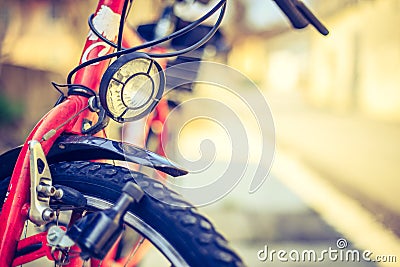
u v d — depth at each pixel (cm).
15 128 589
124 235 176
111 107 129
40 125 134
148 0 311
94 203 129
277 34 2412
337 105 1642
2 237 128
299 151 820
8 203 129
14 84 622
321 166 695
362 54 1535
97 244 111
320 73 1973
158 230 121
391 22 1391
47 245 134
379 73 1413
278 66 2647
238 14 1844
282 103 1858
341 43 1720
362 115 1337
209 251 117
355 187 572
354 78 1574
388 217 451
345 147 866
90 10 696
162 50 213
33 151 127
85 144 135
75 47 688
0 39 631
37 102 638
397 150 829
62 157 139
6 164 144
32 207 125
